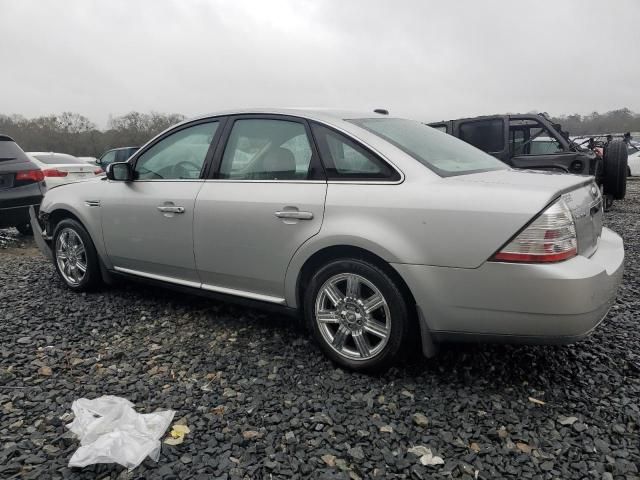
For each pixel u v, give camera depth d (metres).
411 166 2.82
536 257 2.41
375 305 2.86
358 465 2.15
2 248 7.16
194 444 2.29
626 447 2.26
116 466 2.14
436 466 2.14
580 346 3.29
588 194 2.84
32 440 2.32
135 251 4.00
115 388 2.81
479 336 2.63
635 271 5.12
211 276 3.57
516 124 8.59
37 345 3.41
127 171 3.96
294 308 3.21
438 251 2.60
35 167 7.18
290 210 3.07
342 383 2.84
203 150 3.66
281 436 2.35
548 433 2.37
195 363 3.11
